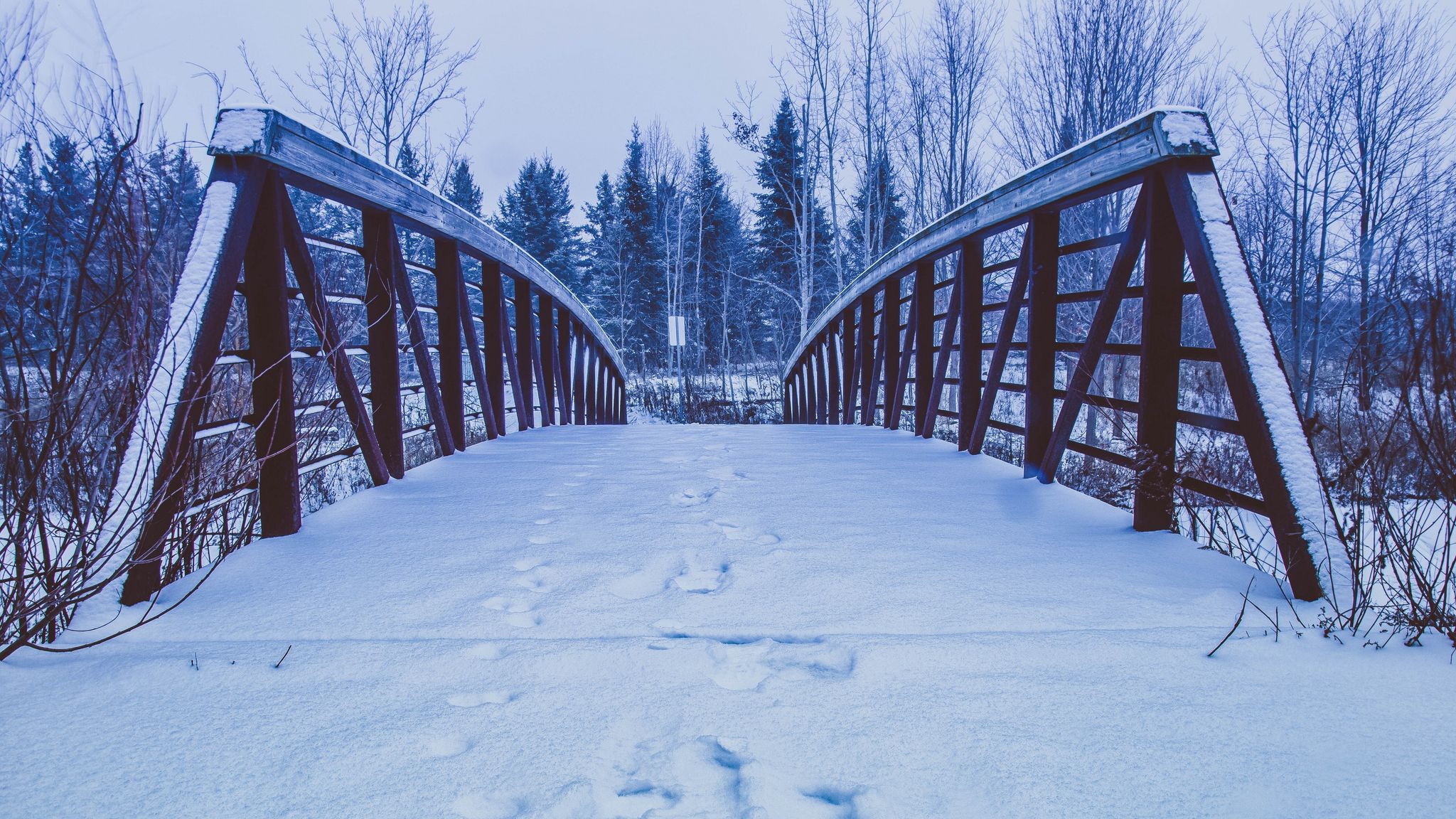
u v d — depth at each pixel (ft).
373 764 3.75
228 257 6.82
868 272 22.39
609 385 38.70
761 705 4.35
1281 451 6.39
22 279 5.56
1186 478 7.89
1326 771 3.66
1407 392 6.18
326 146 8.47
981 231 13.10
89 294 5.89
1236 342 6.72
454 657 4.99
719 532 8.20
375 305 11.02
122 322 5.88
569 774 3.67
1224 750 3.84
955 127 50.85
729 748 3.90
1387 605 5.52
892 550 7.48
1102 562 7.06
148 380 5.84
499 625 5.64
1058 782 3.58
